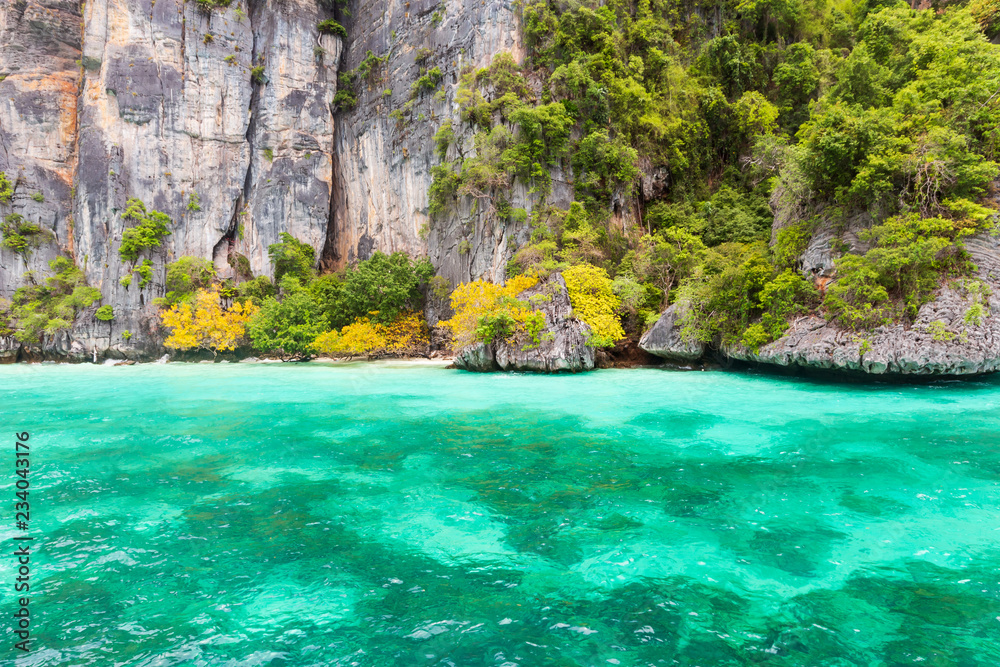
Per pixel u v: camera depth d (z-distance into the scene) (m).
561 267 23.89
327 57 39.81
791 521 5.94
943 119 16.00
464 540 5.54
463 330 23.69
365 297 32.19
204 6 36.59
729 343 19.64
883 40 22.95
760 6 31.22
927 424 10.27
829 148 16.41
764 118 28.47
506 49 30.61
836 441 9.13
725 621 4.02
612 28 29.55
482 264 29.31
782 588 4.53
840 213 16.83
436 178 31.44
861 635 3.83
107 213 34.19
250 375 22.50
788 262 18.44
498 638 3.80
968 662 3.49
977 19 22.97
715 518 6.04
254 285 35.66
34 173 35.72
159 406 13.71
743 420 10.99
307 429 10.73
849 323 15.61
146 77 35.25
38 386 18.67
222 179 37.03
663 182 29.89
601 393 15.21
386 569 4.89
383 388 17.05
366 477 7.66
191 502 6.65
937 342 14.05
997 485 6.95
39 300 34.31
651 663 3.50
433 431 10.49
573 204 27.20
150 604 4.25
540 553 5.23
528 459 8.48
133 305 33.91
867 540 5.43
